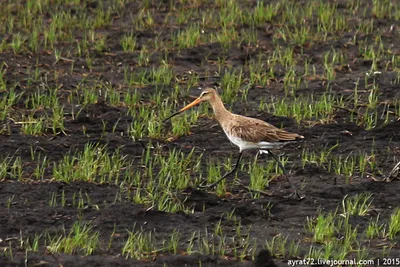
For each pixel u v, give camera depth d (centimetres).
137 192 1318
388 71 1903
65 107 1694
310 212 1298
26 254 1136
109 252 1157
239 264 1125
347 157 1462
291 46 2055
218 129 1614
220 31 2156
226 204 1311
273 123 1638
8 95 1731
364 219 1273
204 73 1906
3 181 1370
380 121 1655
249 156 1503
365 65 1945
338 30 2164
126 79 1845
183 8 2320
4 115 1627
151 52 2019
